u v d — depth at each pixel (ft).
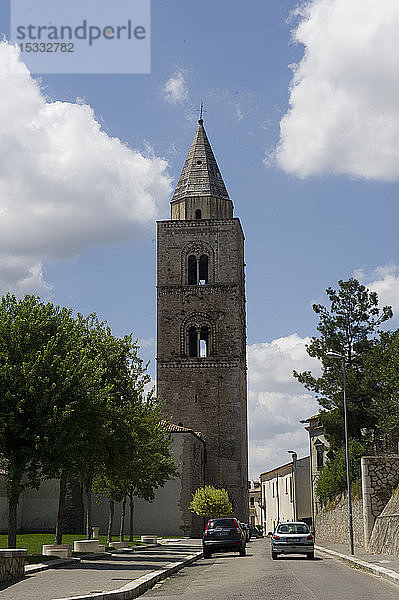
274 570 103.19
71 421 109.91
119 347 149.28
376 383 199.31
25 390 107.55
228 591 73.87
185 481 241.14
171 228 301.84
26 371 107.76
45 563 100.58
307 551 134.82
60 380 109.91
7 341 112.98
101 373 122.21
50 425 106.83
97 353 147.43
